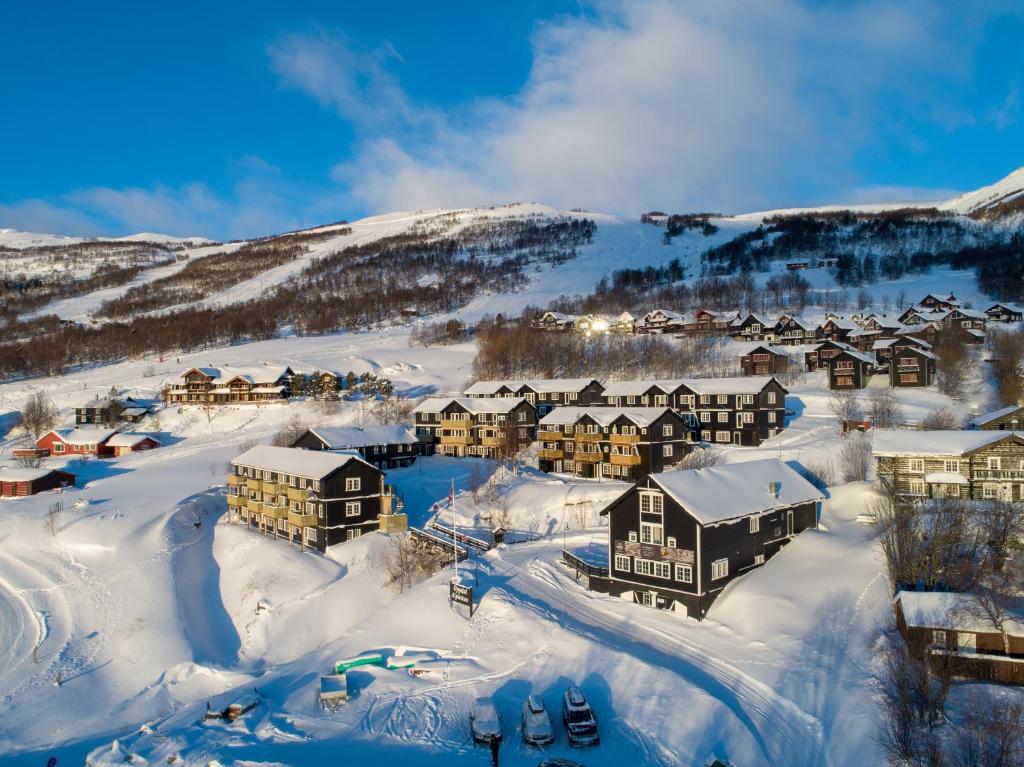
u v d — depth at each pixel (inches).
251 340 7765.8
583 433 3142.2
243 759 1194.6
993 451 2210.9
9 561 2490.2
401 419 4212.6
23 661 1889.8
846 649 1441.9
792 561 1897.1
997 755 1033.5
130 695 1755.7
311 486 2516.0
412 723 1328.7
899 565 1610.5
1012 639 1285.7
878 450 2336.4
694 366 4756.4
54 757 1459.2
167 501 2970.0
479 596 1889.8
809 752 1173.1
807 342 5462.6
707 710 1266.0
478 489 2925.7
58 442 4286.4
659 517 1817.2
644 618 1752.0
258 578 2297.0
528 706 1301.7
